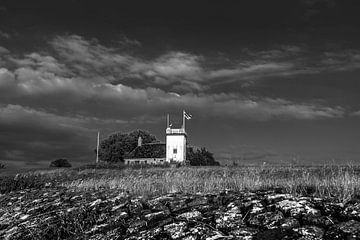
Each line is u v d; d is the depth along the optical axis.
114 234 9.45
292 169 25.59
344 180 11.06
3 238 11.46
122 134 114.81
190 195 11.93
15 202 18.31
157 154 96.62
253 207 9.11
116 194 14.70
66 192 18.33
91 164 58.56
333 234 7.00
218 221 8.85
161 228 8.85
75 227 10.93
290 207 8.52
